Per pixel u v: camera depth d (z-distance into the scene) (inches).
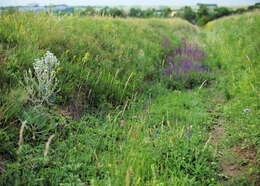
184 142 146.1
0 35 196.1
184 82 278.5
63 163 126.2
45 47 213.2
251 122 165.8
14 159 118.5
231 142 155.6
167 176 122.3
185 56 375.6
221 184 119.0
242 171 129.6
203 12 2043.6
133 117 183.8
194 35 769.6
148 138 147.2
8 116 132.7
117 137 159.5
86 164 128.5
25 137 132.2
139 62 292.4
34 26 233.1
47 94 156.2
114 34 333.7
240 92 227.5
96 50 259.9
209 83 289.0
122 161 125.7
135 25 503.5
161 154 137.0
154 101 226.1
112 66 250.5
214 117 199.0
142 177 117.6
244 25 518.0
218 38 549.0
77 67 207.9
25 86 154.6
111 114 189.5
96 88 204.2
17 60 173.0
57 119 154.7
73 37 255.6
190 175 128.0
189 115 193.5
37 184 108.9
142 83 256.8
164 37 531.5
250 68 264.2
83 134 152.2
